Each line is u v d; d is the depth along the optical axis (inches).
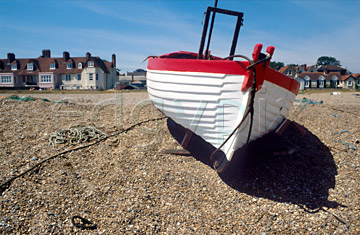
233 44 210.1
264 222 150.6
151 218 150.3
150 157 214.8
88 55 1840.6
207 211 159.5
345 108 410.3
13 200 151.6
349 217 152.6
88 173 186.2
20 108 319.3
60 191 164.2
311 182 189.5
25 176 173.9
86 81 1817.2
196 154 226.1
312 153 228.4
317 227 145.8
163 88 214.1
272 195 175.9
